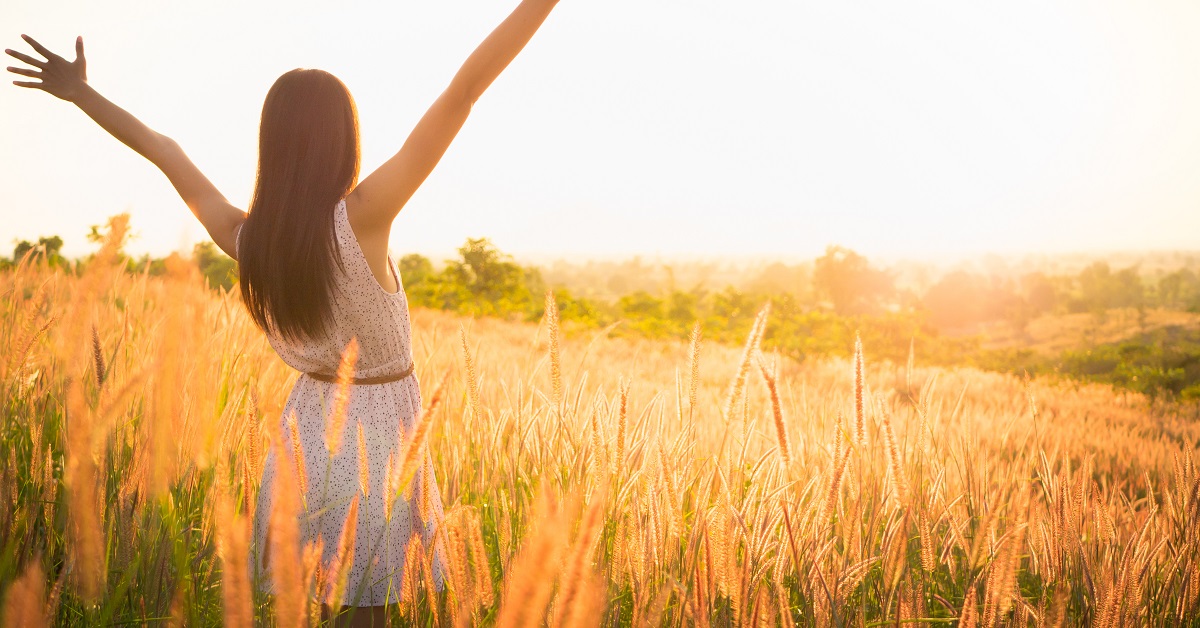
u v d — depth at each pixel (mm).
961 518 2451
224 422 1831
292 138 1795
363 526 1784
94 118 2088
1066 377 22516
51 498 1500
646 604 1433
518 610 705
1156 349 31562
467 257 38688
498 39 1756
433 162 1818
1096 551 2086
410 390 2012
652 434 2168
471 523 1275
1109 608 1639
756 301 55469
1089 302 139125
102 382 1362
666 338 28500
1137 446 5980
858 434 1744
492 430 2527
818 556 1735
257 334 3453
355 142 1857
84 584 903
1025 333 107750
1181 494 2373
